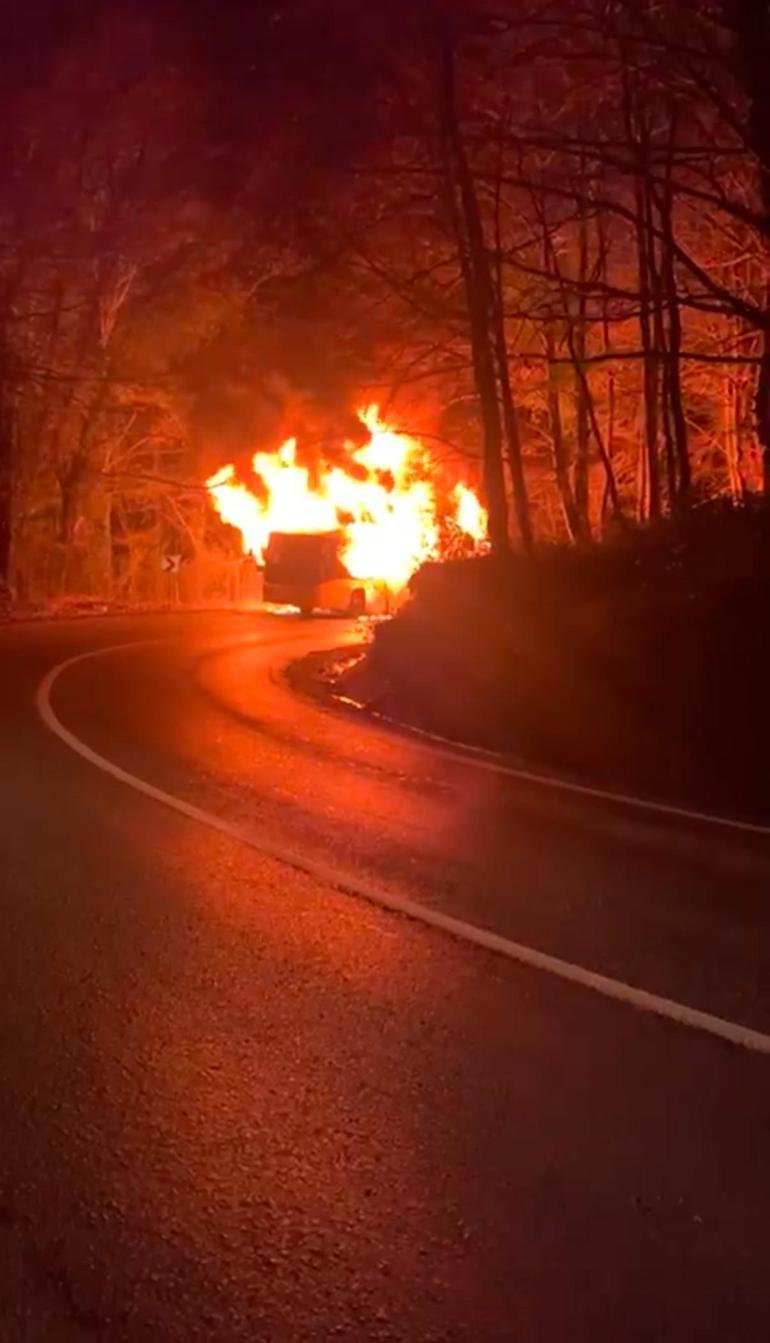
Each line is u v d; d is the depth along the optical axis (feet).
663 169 70.64
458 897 28.07
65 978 22.39
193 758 46.37
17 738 49.96
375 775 44.21
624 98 64.28
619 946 24.62
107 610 148.15
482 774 45.34
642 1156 16.01
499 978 22.70
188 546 200.64
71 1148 16.11
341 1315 12.67
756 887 29.55
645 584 51.52
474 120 69.77
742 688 45.14
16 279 131.44
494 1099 17.65
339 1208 14.69
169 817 36.11
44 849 31.89
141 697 65.00
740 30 49.80
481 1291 13.08
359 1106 17.40
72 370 142.41
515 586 55.88
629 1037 19.97
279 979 22.50
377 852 32.37
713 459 118.93
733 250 86.99
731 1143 16.38
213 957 23.66
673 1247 13.92
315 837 33.96
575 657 50.90
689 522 53.16
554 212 81.51
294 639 108.17
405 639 63.10
